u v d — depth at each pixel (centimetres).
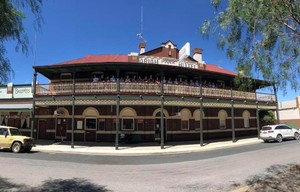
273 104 3125
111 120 2581
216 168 1262
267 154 1706
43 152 1980
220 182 953
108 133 2564
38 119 2789
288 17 673
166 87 2330
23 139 1947
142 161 1552
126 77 2536
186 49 2734
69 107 2677
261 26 692
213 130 2920
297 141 2600
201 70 2462
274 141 2711
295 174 1018
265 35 697
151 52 2991
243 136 3200
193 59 3006
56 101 2322
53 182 957
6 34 488
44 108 2778
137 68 2378
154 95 2261
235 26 736
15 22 494
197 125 2816
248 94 2861
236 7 704
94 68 2406
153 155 1870
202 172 1164
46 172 1154
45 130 2750
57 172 1159
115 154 1911
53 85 2364
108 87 2267
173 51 3011
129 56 2584
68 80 2634
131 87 2267
